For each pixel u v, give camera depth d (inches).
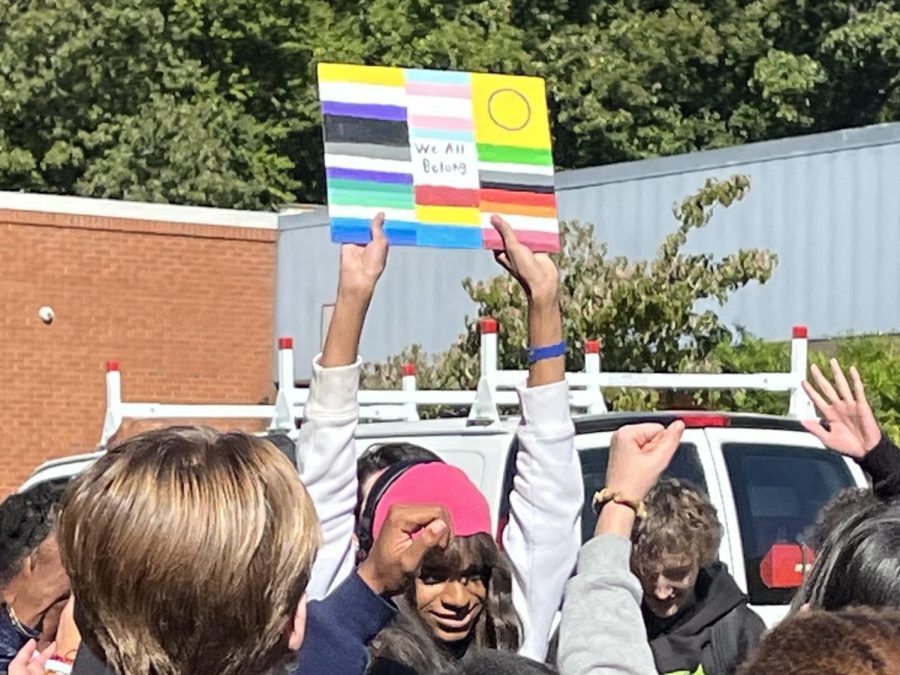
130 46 1272.1
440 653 144.8
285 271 877.8
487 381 271.0
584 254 555.2
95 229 839.1
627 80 1381.6
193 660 93.7
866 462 155.1
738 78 1454.2
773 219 642.8
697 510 187.5
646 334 532.1
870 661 80.7
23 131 1261.1
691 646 191.0
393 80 166.1
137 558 92.7
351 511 153.3
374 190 162.6
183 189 1256.8
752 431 275.1
